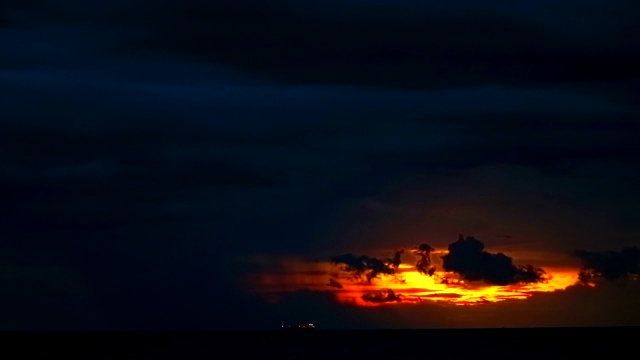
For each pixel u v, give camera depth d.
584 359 180.25
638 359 184.50
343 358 189.75
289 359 187.62
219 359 188.12
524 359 181.62
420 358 189.00
